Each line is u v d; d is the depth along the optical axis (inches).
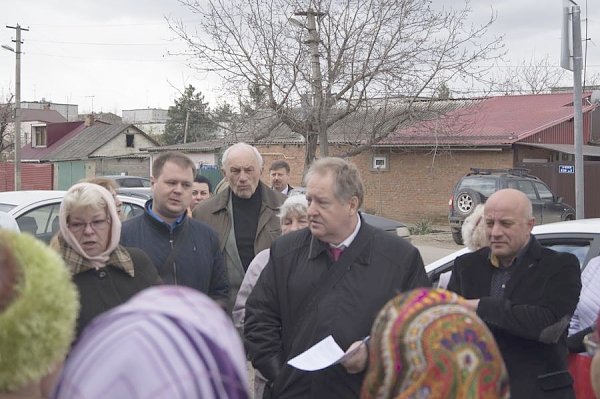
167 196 164.9
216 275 174.2
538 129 999.6
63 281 65.6
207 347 51.5
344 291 122.8
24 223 291.0
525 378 125.2
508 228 129.9
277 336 131.8
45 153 1969.7
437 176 1038.4
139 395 48.7
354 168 127.4
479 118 1026.7
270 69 682.8
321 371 119.7
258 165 202.4
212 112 788.0
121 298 131.7
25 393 62.8
